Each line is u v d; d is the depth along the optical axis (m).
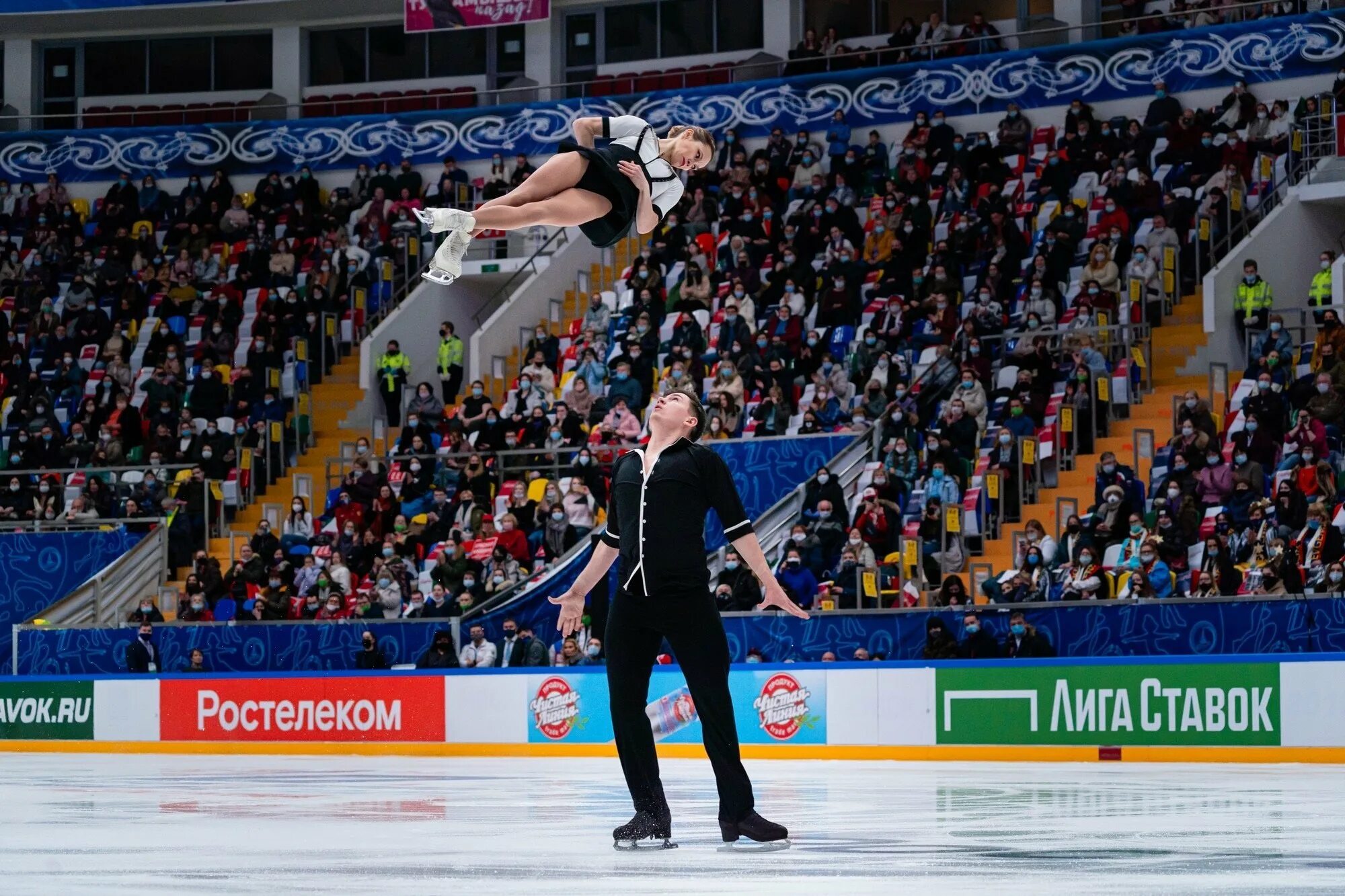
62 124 41.97
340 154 39.38
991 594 21.22
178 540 28.77
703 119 37.25
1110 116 33.50
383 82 41.47
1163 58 33.03
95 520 28.91
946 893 5.62
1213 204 28.94
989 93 34.62
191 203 37.94
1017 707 19.56
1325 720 17.83
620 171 8.37
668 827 7.76
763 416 27.02
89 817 10.05
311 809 10.88
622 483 7.83
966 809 10.54
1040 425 25.23
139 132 40.12
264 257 36.34
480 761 21.00
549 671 22.22
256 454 31.33
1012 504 24.22
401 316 34.75
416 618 24.25
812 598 22.08
